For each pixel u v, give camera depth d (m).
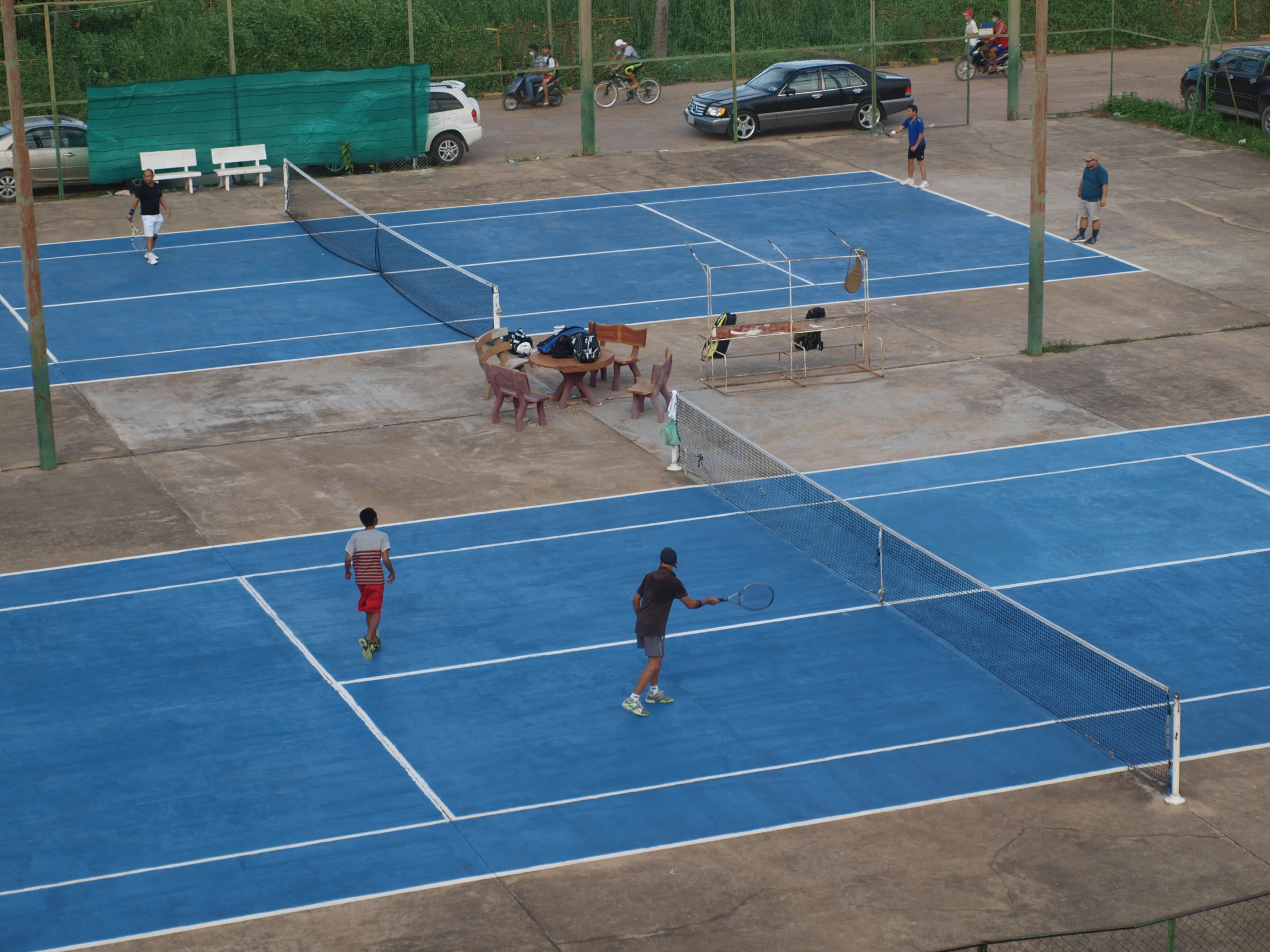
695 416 22.97
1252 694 15.59
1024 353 26.06
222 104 37.81
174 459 22.14
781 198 36.19
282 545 19.41
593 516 20.22
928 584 18.12
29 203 20.91
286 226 34.56
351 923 12.31
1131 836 13.33
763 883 12.76
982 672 16.14
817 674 16.22
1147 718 15.12
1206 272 30.20
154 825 13.70
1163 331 27.05
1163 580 18.14
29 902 12.61
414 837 13.47
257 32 44.16
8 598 18.08
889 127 42.97
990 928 12.12
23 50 42.00
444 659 16.66
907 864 12.99
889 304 28.62
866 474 21.44
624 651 16.75
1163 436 22.56
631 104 46.72
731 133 41.84
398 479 21.42
